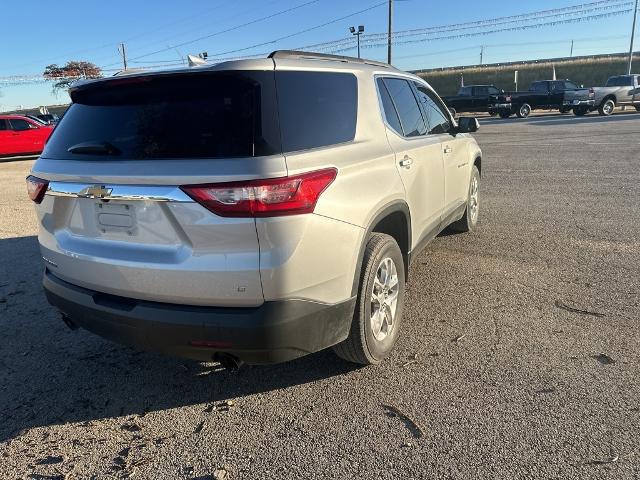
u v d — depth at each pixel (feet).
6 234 24.09
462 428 9.08
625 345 11.64
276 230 7.93
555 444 8.56
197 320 8.23
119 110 9.07
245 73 8.33
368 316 10.39
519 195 28.35
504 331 12.55
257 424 9.50
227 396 10.43
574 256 17.80
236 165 7.80
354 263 9.54
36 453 8.89
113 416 9.89
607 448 8.42
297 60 9.43
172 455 8.76
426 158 13.48
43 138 70.49
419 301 14.51
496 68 210.59
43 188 9.89
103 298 9.34
